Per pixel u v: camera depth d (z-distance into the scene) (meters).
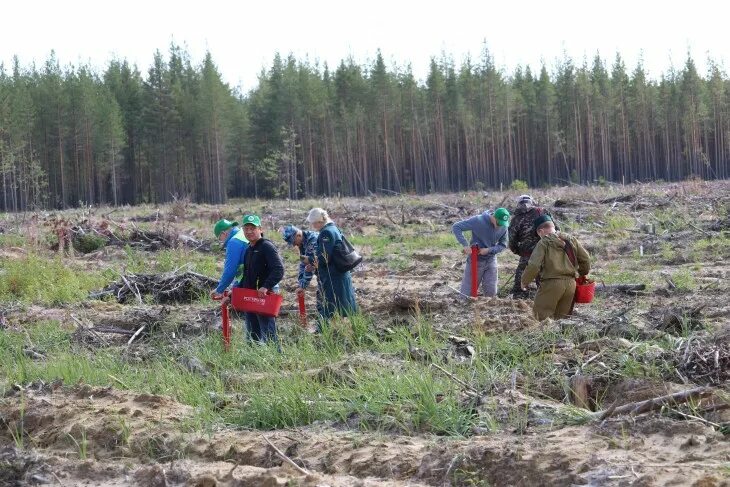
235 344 9.84
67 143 74.44
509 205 32.22
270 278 9.68
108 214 34.75
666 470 4.69
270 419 6.81
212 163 76.38
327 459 5.79
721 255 16.36
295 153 75.56
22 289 15.93
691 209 24.50
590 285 9.74
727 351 6.98
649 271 15.12
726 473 4.56
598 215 24.50
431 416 6.27
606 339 7.87
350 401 6.87
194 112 77.31
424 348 8.48
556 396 6.86
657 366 7.02
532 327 8.95
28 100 68.38
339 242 10.30
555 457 5.12
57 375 8.77
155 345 10.88
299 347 9.45
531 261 9.68
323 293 10.39
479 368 7.43
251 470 5.65
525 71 97.00
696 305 10.06
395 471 5.46
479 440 5.71
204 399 7.41
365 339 9.64
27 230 23.83
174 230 23.77
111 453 6.39
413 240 23.47
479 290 12.17
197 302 13.99
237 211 35.62
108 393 7.71
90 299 14.66
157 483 5.63
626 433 5.44
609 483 4.68
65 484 5.86
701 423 5.42
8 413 7.23
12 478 6.05
